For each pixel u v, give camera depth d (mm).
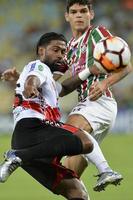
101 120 22516
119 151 55000
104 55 20219
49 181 20391
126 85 73312
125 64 20375
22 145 19078
